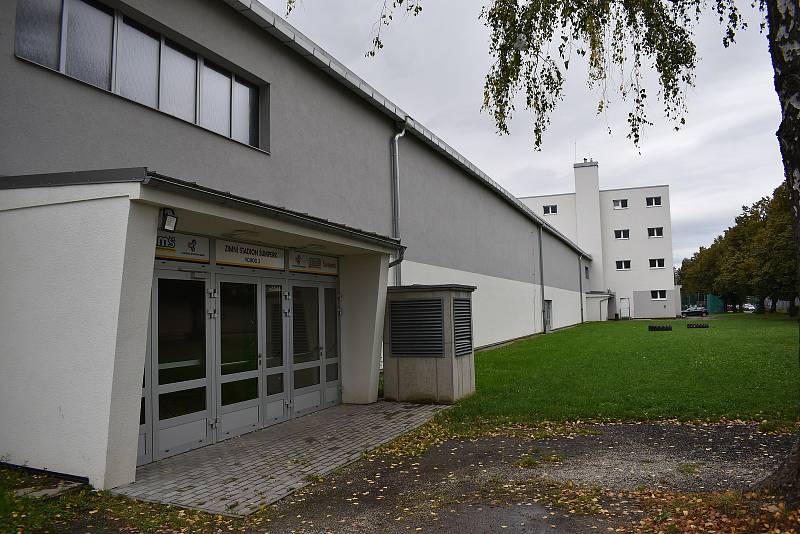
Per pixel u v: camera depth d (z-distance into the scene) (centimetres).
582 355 1853
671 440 768
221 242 813
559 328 3947
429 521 498
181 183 582
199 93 917
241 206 673
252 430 859
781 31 474
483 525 482
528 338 2872
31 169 629
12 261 609
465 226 2133
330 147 1241
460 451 753
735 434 784
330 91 1252
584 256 5266
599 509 504
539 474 631
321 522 505
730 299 6681
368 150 1413
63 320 584
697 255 8488
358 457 720
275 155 1054
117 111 732
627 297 5741
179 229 726
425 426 898
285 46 1099
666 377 1278
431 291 1111
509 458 708
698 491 546
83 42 723
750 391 1057
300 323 995
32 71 632
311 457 718
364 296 1100
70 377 578
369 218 1399
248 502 552
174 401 719
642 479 596
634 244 5741
